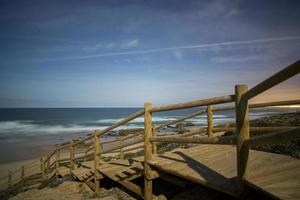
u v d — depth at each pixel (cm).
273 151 531
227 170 344
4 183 1405
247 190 259
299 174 264
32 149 2950
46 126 5962
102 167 687
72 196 673
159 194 532
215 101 296
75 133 4575
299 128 171
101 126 5819
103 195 621
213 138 305
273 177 258
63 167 1170
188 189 487
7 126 6053
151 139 441
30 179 1288
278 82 191
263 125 859
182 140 361
